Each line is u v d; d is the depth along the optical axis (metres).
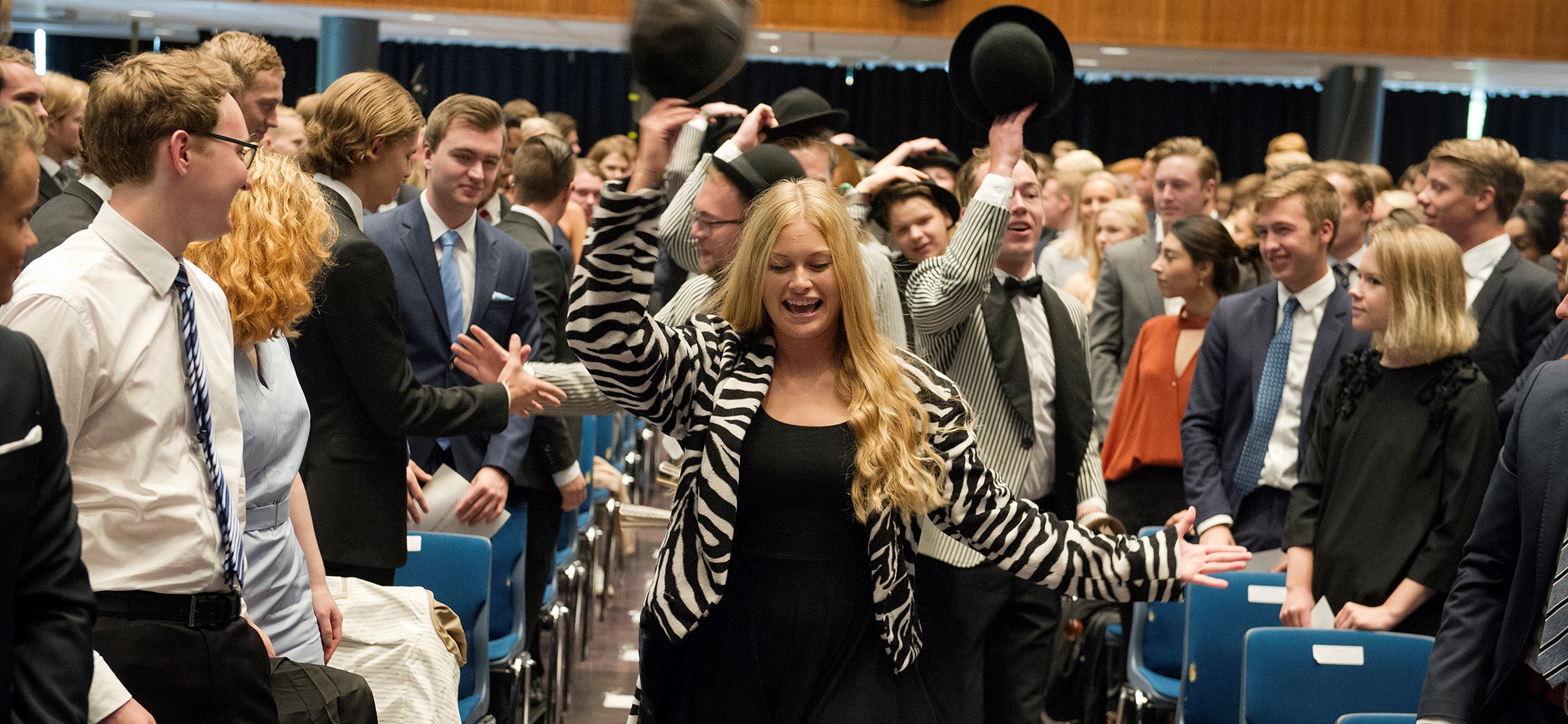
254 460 2.35
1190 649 3.36
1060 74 3.06
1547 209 5.34
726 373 2.25
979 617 3.30
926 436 2.25
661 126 2.04
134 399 1.94
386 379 2.88
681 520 2.22
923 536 3.28
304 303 2.38
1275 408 3.75
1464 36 9.45
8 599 1.50
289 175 2.41
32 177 1.55
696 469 2.21
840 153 4.17
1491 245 4.05
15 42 11.73
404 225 3.56
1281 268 3.75
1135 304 5.14
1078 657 4.24
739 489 2.21
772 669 2.21
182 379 2.01
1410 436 3.14
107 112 1.96
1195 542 3.92
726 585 2.23
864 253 3.14
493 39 11.20
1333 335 3.70
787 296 2.21
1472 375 3.12
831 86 11.45
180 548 1.97
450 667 2.79
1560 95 11.57
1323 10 9.48
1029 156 4.84
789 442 2.21
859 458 2.15
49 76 4.08
